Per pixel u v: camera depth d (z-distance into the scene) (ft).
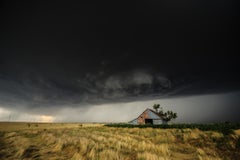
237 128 75.87
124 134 83.56
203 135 64.18
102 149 43.47
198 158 36.96
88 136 73.97
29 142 64.18
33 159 37.99
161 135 74.28
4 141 71.41
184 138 63.46
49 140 64.95
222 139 56.34
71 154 42.01
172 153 42.16
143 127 126.31
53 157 39.58
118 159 34.42
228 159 37.68
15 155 41.91
